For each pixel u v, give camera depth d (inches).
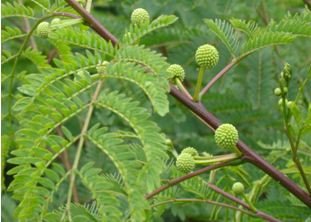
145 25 19.3
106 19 31.9
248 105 31.3
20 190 16.4
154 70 17.0
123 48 17.5
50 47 33.8
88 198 29.1
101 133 16.4
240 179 24.5
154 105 16.1
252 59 32.3
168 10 31.5
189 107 19.9
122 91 30.0
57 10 21.1
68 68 17.3
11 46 32.1
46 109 16.7
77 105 16.7
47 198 16.5
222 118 31.6
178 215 30.2
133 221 15.6
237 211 23.4
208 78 31.8
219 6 30.5
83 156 31.6
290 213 23.5
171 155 25.4
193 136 31.6
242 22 22.0
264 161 20.0
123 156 16.1
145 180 15.7
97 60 17.5
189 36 31.2
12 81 21.9
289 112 20.3
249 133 32.1
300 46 35.0
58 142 16.5
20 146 16.5
